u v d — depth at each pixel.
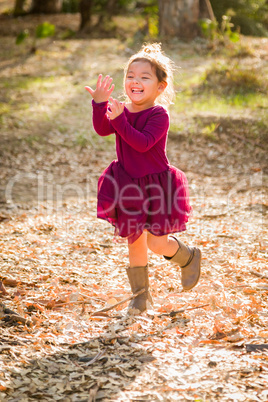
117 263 4.21
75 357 2.56
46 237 5.03
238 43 14.85
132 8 23.19
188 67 13.12
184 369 2.40
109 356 2.54
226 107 10.29
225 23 15.86
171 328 2.84
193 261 3.18
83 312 3.11
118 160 3.00
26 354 2.58
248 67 12.70
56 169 7.95
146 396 2.20
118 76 12.54
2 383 2.29
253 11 20.05
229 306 3.11
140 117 2.94
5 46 17.47
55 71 14.03
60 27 20.23
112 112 2.73
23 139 9.08
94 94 2.91
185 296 3.37
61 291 3.50
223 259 4.17
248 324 2.86
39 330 2.86
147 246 3.18
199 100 10.77
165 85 3.03
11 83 12.88
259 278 3.70
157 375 2.36
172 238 3.14
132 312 3.00
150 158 2.92
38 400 2.20
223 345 2.62
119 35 18.33
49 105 11.02
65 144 8.92
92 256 4.40
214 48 14.58
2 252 4.41
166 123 2.91
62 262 4.23
